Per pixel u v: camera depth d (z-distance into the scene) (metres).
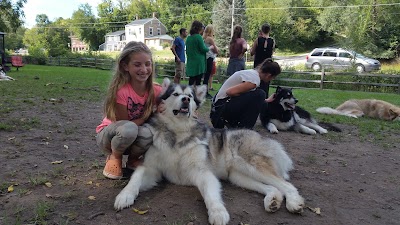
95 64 31.06
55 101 8.26
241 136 3.34
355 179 3.65
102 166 3.64
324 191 3.23
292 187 2.96
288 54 52.91
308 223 2.56
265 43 9.14
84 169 3.54
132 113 3.24
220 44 48.50
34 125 5.46
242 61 10.02
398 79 15.39
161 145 3.06
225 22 48.69
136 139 3.08
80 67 31.98
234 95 4.71
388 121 8.21
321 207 2.86
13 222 2.37
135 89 3.24
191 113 3.16
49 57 36.47
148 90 3.29
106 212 2.58
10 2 33.19
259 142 3.30
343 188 3.35
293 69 19.50
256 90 4.78
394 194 3.26
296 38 53.66
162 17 79.56
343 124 7.37
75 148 4.33
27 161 3.70
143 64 3.11
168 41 70.12
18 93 9.45
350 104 9.05
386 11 30.94
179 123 3.12
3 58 19.80
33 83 12.64
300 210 2.67
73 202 2.73
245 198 2.95
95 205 2.69
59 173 3.36
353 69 18.58
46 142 4.51
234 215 2.61
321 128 6.39
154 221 2.47
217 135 3.43
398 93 14.89
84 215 2.51
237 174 3.25
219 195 2.74
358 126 7.12
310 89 15.84
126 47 3.13
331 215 2.72
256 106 4.79
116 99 3.17
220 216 2.42
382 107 8.47
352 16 28.56
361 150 5.00
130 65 3.10
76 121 6.03
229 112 4.80
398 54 33.25
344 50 25.14
